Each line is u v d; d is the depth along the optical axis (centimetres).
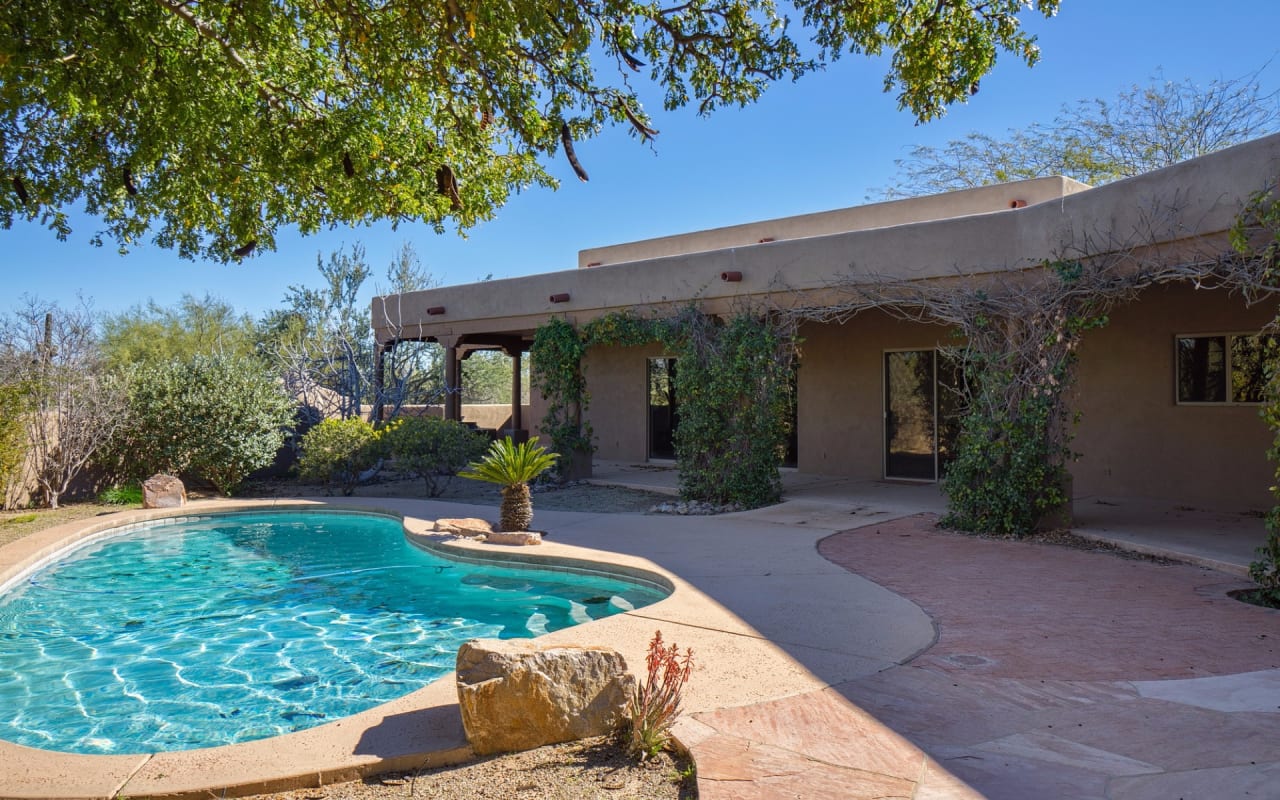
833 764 371
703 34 676
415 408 2269
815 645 553
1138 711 429
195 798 363
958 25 627
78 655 649
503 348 2203
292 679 589
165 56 578
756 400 1190
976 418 959
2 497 1327
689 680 486
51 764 392
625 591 816
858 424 1464
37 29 495
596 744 409
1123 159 2530
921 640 562
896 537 938
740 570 788
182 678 593
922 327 1377
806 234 1577
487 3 569
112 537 1160
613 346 1856
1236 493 1069
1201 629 579
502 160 771
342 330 2230
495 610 762
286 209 721
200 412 1463
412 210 702
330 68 686
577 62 680
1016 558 823
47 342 1386
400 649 654
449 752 394
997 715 428
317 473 1481
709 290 1312
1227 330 1077
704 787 348
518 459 1005
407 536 1090
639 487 1416
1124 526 950
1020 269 993
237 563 980
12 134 658
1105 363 1195
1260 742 383
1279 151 700
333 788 371
